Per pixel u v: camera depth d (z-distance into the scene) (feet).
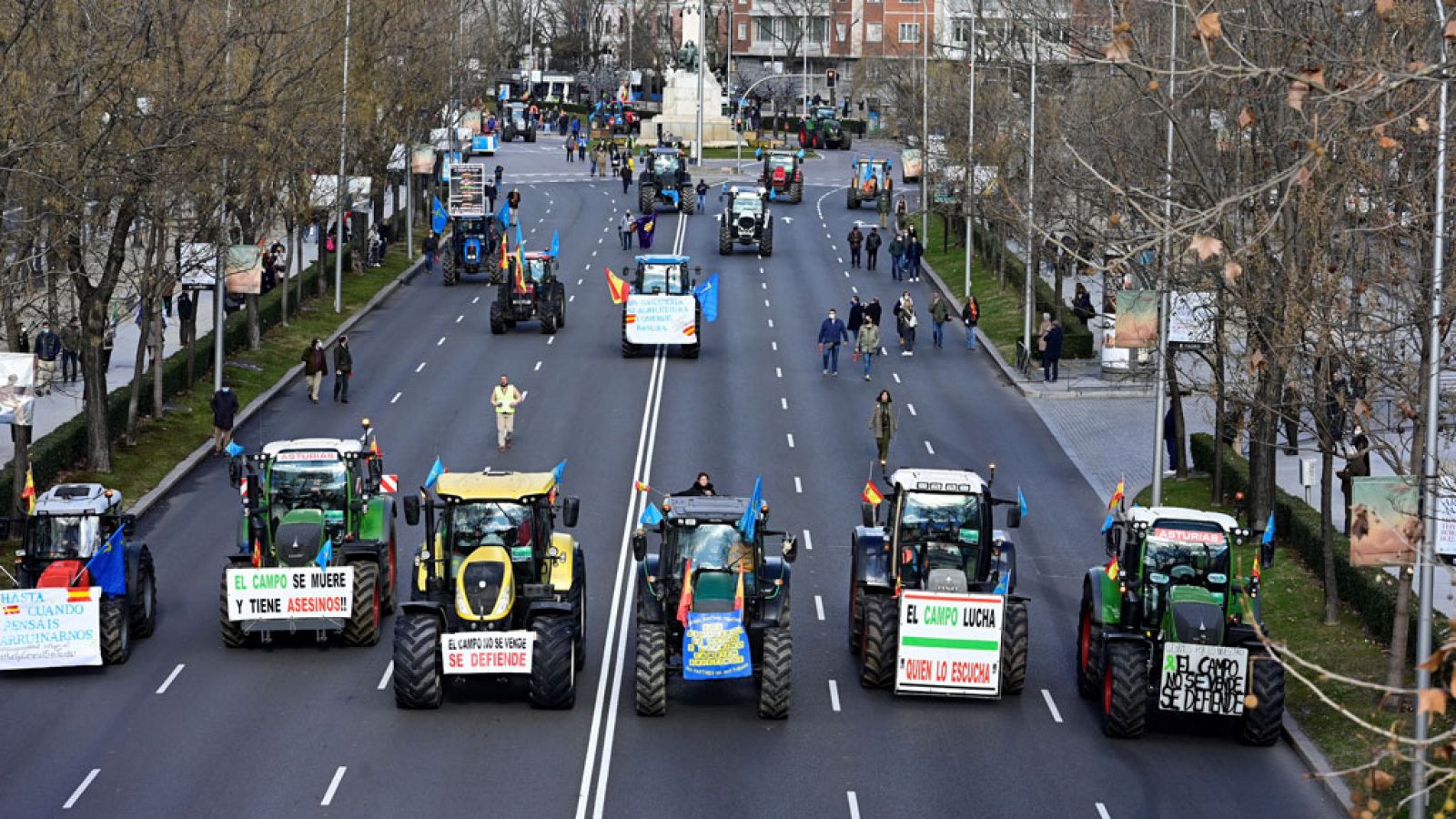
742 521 110.32
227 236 202.08
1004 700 114.42
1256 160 122.62
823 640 127.03
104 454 170.09
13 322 175.22
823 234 359.66
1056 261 212.84
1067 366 237.45
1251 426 145.07
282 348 236.84
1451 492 88.84
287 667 118.93
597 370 226.99
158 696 112.88
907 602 110.63
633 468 176.76
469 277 311.68
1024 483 176.76
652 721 108.88
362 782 98.27
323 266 276.21
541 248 330.75
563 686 108.47
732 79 654.53
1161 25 148.66
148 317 181.16
